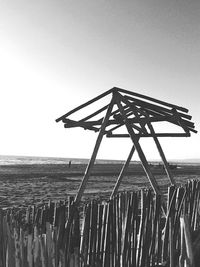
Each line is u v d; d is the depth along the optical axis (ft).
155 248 18.43
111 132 26.94
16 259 12.59
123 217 17.43
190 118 21.95
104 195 59.16
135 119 22.91
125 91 20.93
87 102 21.27
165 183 88.74
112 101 20.88
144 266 16.81
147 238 16.94
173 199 17.31
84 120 23.18
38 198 56.29
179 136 23.97
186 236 12.47
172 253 13.38
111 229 16.06
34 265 12.43
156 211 17.53
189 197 20.17
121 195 17.35
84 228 15.30
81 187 18.74
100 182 91.20
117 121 23.70
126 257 16.79
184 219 12.56
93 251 15.46
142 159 20.53
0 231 13.47
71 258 13.19
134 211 17.04
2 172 140.46
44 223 15.08
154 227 17.51
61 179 101.96
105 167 224.94
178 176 125.59
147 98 21.25
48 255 12.48
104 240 15.81
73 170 164.14
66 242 14.11
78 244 14.46
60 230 13.78
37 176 112.57
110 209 15.93
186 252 12.48
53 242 12.89
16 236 12.77
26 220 15.47
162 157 24.45
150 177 20.53
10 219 14.16
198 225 23.07
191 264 12.31
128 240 16.84
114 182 91.20
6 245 13.34
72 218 14.76
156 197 17.63
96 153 19.48
